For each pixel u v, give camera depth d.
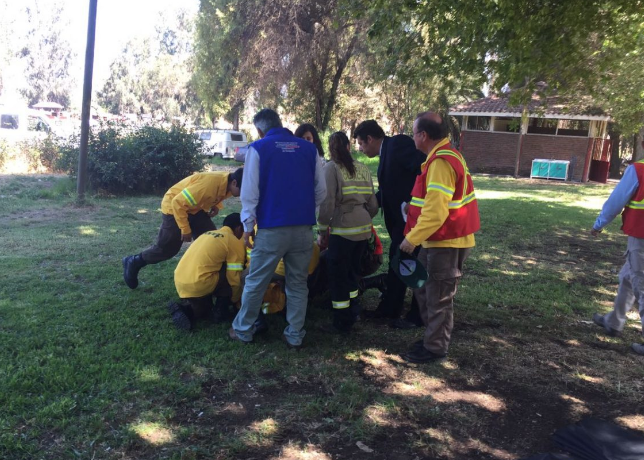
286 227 3.96
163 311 4.93
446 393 3.67
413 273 3.84
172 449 2.93
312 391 3.62
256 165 3.88
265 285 4.14
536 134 26.72
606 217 4.43
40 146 18.33
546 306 5.53
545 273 6.91
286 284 4.27
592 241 9.39
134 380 3.63
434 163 3.66
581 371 4.05
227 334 4.48
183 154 14.15
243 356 4.07
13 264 6.47
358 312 4.66
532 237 9.53
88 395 3.42
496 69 7.42
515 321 5.07
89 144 13.08
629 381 3.91
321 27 23.58
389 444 3.08
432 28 7.16
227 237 4.61
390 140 4.70
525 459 2.93
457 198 3.76
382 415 3.36
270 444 3.02
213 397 3.50
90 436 3.00
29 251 7.23
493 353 4.33
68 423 3.11
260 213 3.98
